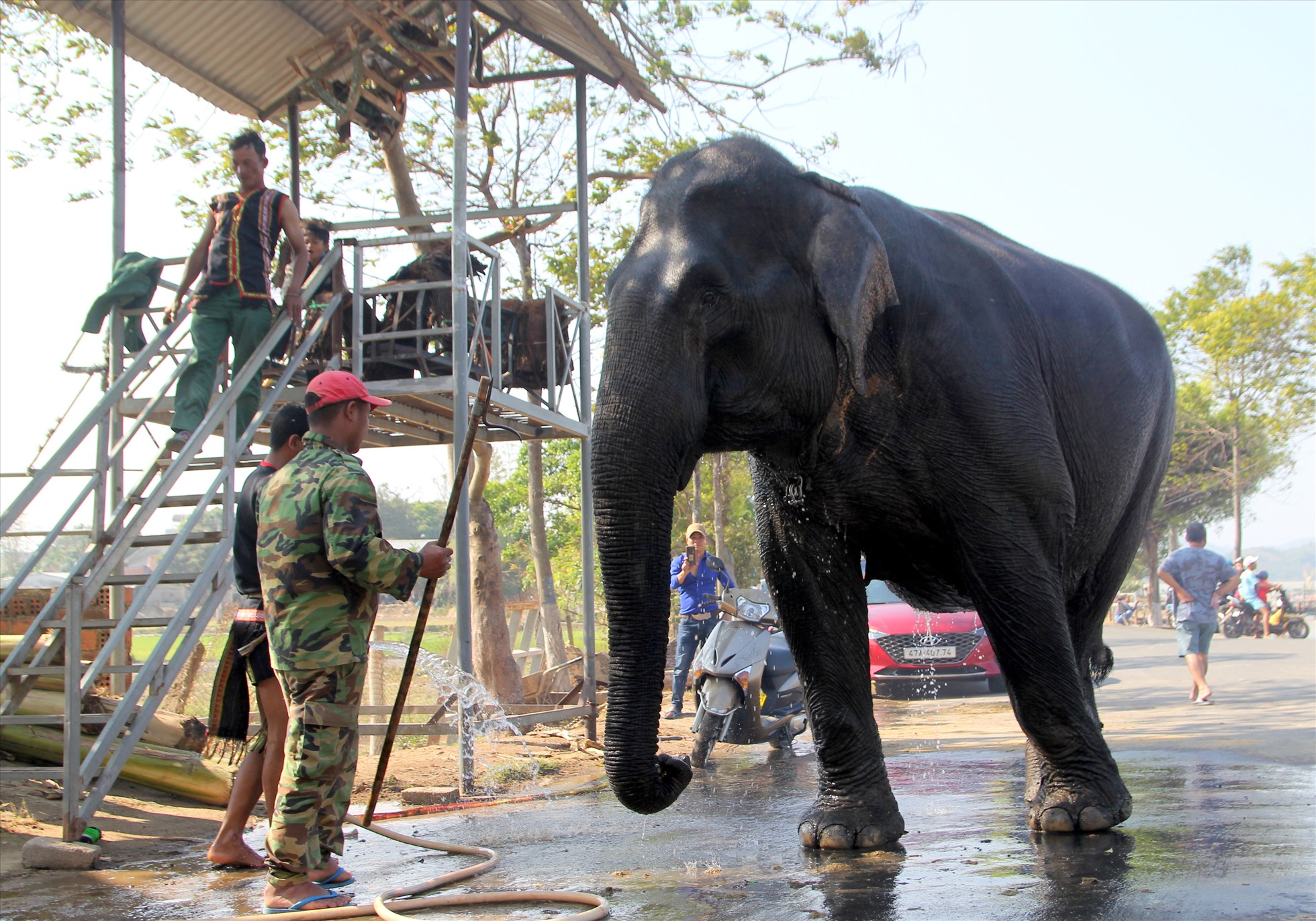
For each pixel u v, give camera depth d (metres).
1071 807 4.68
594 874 4.50
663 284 4.22
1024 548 4.65
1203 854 4.15
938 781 6.83
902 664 13.63
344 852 5.28
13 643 7.18
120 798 6.43
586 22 8.55
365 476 4.06
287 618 4.02
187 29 9.22
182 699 10.50
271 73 9.95
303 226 8.08
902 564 5.23
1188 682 14.97
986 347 4.75
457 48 7.60
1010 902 3.57
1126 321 6.13
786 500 4.96
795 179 4.48
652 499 4.04
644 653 3.97
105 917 4.10
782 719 8.96
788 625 5.04
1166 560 12.24
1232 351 39.78
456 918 3.83
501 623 13.49
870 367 4.59
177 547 6.05
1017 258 5.53
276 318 7.16
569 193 17.41
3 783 6.36
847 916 3.52
